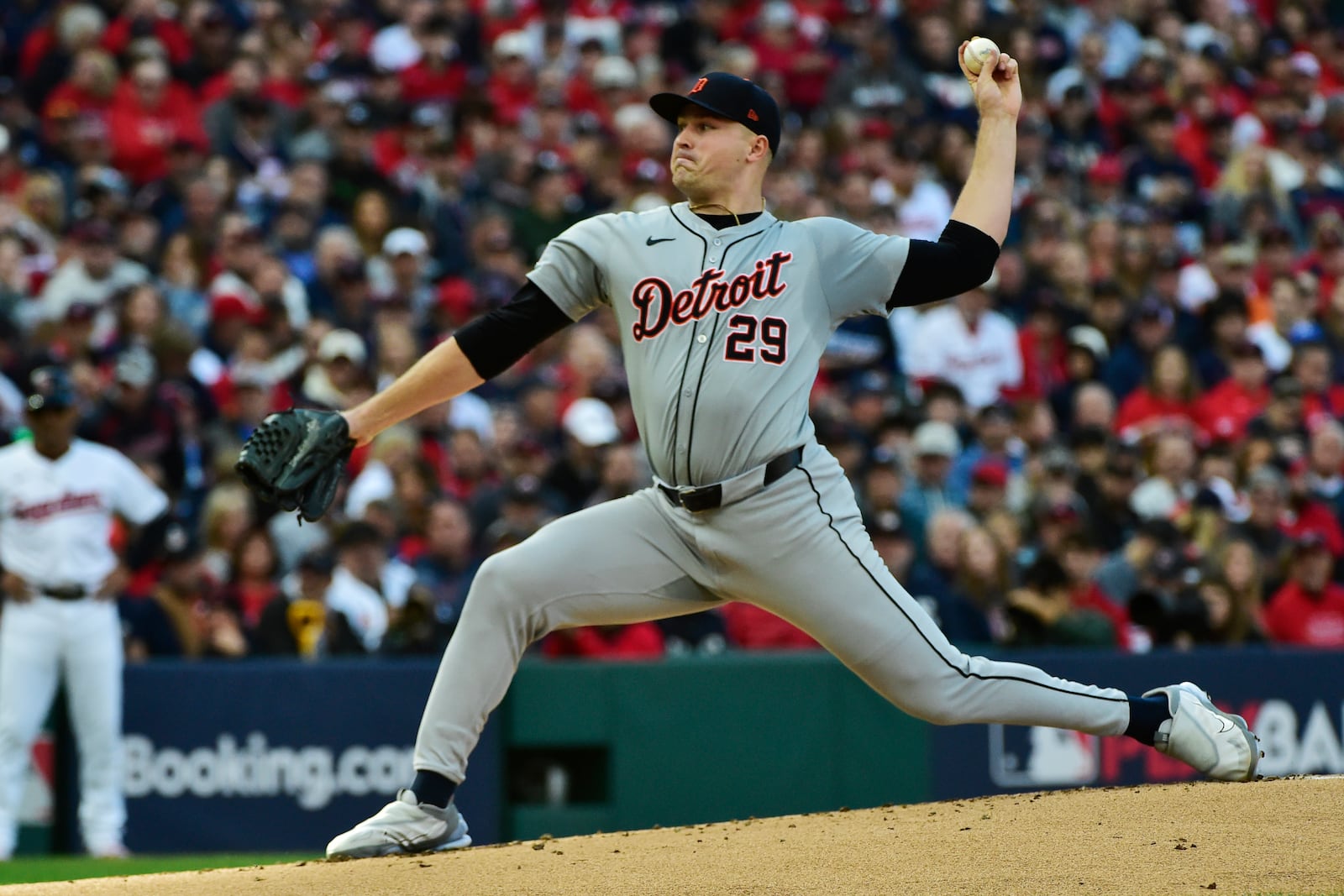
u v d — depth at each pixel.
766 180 46.91
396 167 48.09
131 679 28.94
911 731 29.78
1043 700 16.47
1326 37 65.06
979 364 42.94
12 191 43.06
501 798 29.03
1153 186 53.47
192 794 28.91
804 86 54.34
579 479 35.53
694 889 13.87
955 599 32.09
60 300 38.38
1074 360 43.69
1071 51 58.78
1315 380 44.84
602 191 47.19
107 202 40.91
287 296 40.62
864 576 15.80
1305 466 40.03
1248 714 30.84
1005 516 34.31
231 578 31.80
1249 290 49.38
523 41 51.81
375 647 31.11
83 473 28.39
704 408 15.37
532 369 41.28
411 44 52.59
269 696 29.12
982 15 57.41
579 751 29.47
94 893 14.79
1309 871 13.77
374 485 35.25
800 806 29.50
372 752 29.22
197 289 40.06
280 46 48.53
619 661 29.55
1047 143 53.38
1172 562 33.34
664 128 49.09
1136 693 30.47
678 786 29.36
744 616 32.56
